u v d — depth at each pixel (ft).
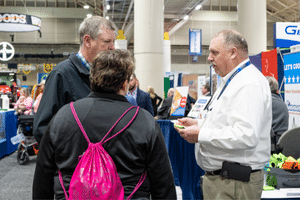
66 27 79.92
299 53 9.06
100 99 3.40
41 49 81.25
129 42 83.10
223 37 4.82
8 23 29.17
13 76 29.78
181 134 4.90
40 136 4.40
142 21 28.25
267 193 6.10
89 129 3.21
